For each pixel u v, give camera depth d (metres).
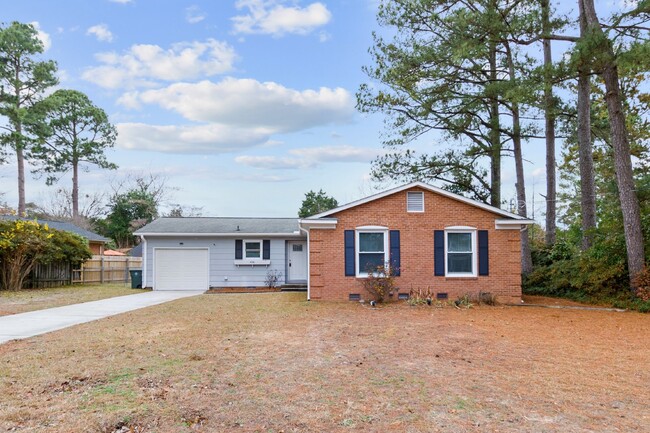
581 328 10.34
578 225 21.77
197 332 9.38
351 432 4.31
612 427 4.48
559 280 16.70
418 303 14.26
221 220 24.64
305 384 5.77
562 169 30.36
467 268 15.62
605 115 22.03
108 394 5.28
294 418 4.63
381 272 14.85
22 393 5.33
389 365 6.77
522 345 8.36
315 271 15.52
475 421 4.60
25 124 33.81
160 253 21.64
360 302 14.94
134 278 22.00
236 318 11.44
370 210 15.63
